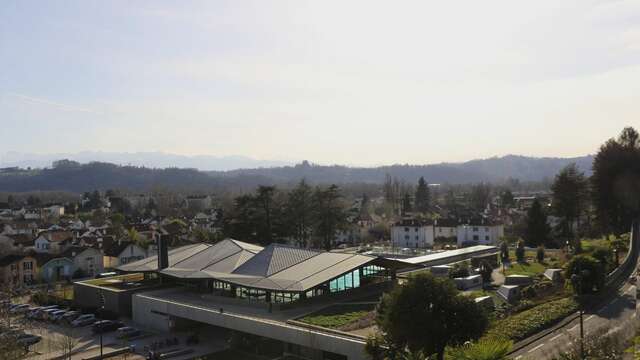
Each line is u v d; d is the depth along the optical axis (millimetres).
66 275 101500
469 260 83562
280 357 47812
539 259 83938
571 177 108188
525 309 50812
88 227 158125
